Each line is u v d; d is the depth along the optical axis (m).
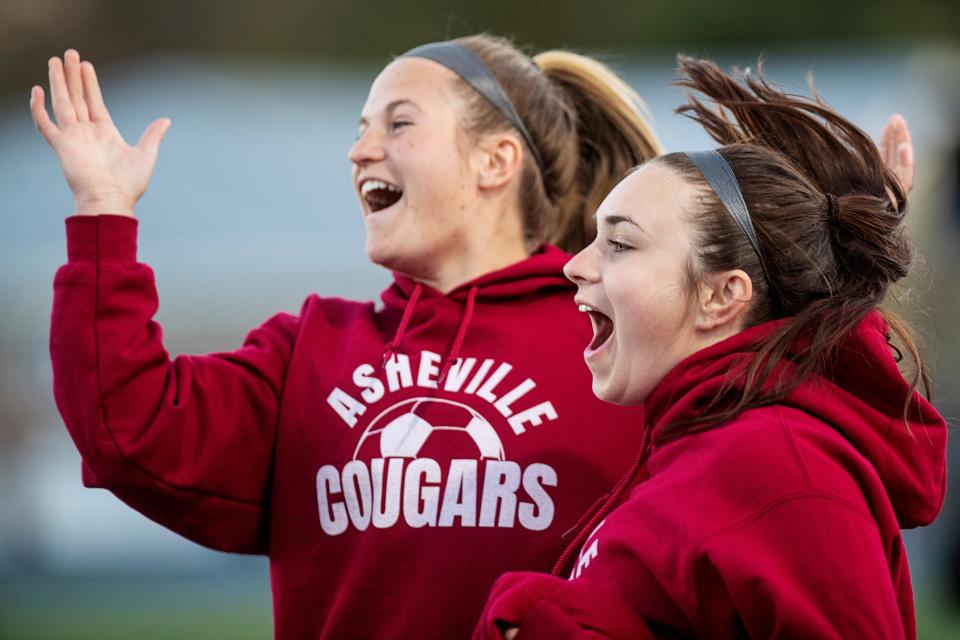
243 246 27.31
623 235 6.80
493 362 8.31
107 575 25.22
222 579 24.78
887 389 6.70
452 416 8.09
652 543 6.24
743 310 6.72
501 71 9.09
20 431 27.62
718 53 51.09
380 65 50.31
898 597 6.69
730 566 5.88
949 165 25.45
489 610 6.25
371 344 8.52
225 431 8.22
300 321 8.95
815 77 28.44
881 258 6.86
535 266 8.73
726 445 6.23
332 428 8.22
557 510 7.88
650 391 6.89
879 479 6.44
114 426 7.81
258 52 54.97
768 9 55.44
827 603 5.80
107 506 27.84
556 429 8.05
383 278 27.48
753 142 7.64
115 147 8.16
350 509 8.03
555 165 9.32
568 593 6.20
